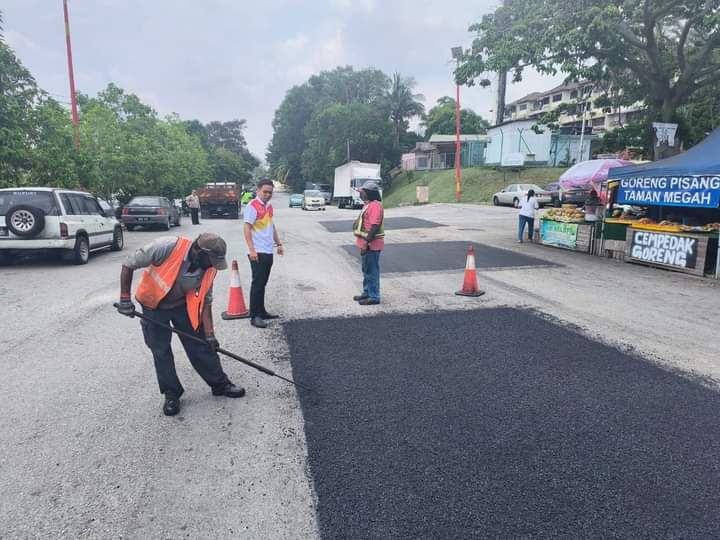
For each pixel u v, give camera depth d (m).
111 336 5.43
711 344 5.06
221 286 7.96
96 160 19.09
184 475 2.88
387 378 4.23
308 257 10.93
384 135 55.69
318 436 3.30
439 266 9.57
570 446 3.16
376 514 2.53
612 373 4.32
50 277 8.82
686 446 3.16
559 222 12.05
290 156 78.62
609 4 12.07
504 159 39.44
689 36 15.66
